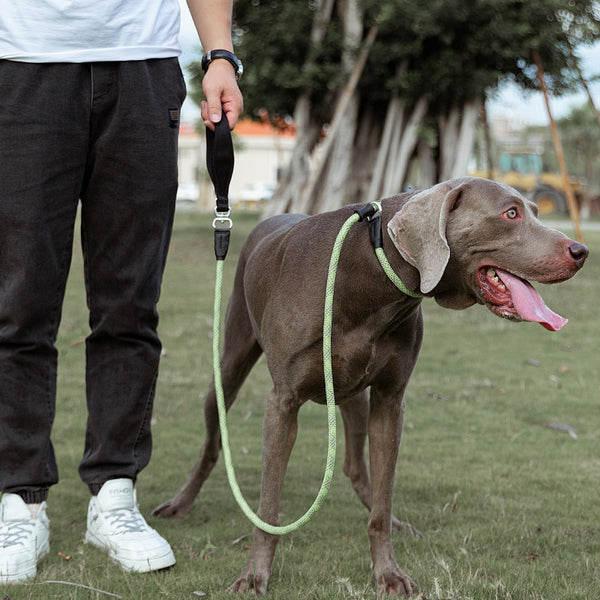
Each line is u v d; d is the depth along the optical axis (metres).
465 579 2.34
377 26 11.34
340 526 2.89
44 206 2.34
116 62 2.36
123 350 2.58
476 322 7.52
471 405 4.74
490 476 3.49
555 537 2.76
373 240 2.22
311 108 12.67
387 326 2.28
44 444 2.46
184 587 2.29
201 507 3.07
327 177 12.22
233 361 2.89
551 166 34.16
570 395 4.97
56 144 2.32
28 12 2.27
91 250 2.52
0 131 2.28
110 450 2.58
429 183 12.70
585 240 15.68
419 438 4.09
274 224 2.86
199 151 26.58
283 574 2.41
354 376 2.30
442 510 3.04
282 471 2.34
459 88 11.57
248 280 2.67
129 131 2.39
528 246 2.04
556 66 11.48
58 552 2.57
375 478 2.41
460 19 10.81
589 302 8.73
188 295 8.25
